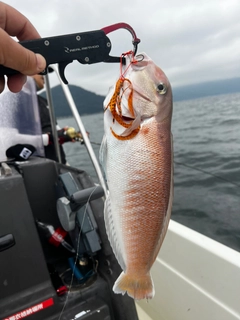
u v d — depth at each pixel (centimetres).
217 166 178
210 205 133
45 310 42
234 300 49
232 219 120
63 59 33
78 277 49
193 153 209
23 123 66
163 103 33
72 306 44
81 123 75
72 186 52
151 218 32
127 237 32
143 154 32
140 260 32
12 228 43
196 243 56
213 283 53
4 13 38
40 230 57
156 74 33
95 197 46
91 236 49
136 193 32
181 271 58
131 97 33
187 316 58
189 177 168
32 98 69
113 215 33
